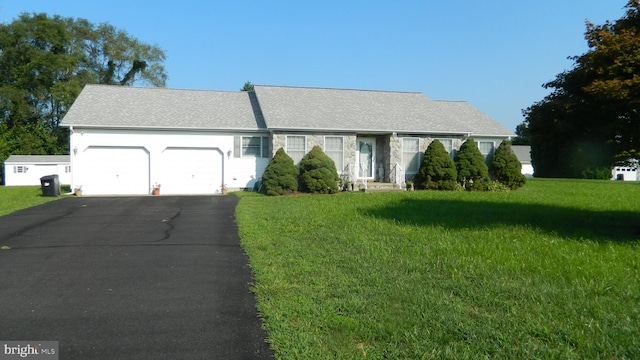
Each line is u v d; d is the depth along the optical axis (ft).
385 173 75.92
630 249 27.53
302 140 71.31
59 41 147.84
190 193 70.64
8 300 19.21
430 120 79.66
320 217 41.42
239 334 15.88
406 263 24.64
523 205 51.72
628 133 32.30
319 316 17.19
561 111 35.24
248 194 66.54
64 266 24.77
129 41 161.17
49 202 56.29
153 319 17.21
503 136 80.43
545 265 23.66
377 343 14.90
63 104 144.97
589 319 16.44
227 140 71.72
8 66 142.72
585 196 64.85
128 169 68.95
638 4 31.55
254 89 84.84
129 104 74.74
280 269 23.91
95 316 17.47
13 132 137.28
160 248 29.43
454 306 17.95
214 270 24.09
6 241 31.42
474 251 27.12
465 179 74.90
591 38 32.96
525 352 13.96
